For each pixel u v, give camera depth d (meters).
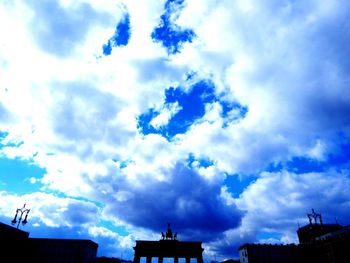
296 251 49.94
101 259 44.50
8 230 36.72
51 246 41.31
